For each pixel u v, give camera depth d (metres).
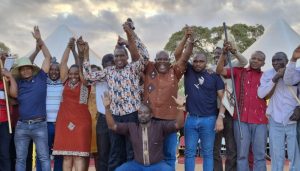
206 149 7.49
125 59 7.24
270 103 7.40
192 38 7.34
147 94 7.23
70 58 10.54
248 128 7.56
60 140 7.56
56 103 7.92
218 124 7.52
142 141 7.05
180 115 6.89
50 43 10.51
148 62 7.32
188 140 7.55
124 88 7.17
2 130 7.54
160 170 7.02
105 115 7.17
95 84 7.67
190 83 7.54
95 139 8.15
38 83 7.64
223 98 7.60
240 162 7.56
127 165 7.09
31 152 8.25
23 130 7.50
